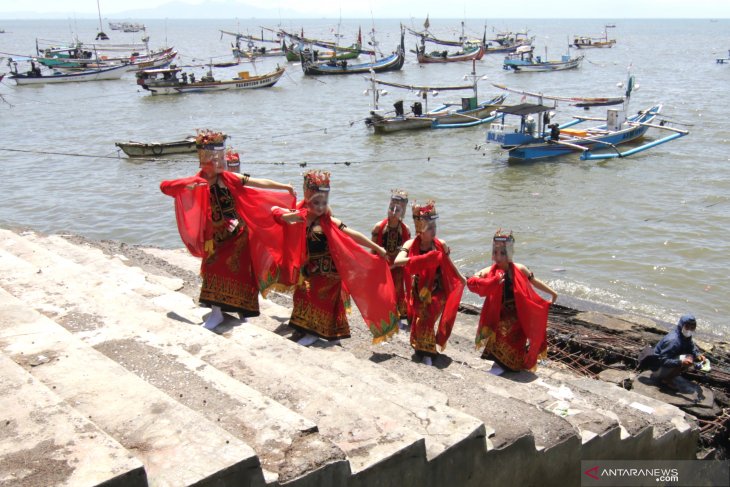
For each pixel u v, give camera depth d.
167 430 4.08
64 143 39.41
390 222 8.74
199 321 7.01
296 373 5.60
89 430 3.85
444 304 7.68
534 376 7.64
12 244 9.20
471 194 25.95
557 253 18.92
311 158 33.62
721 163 29.34
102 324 6.08
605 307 13.53
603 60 96.31
